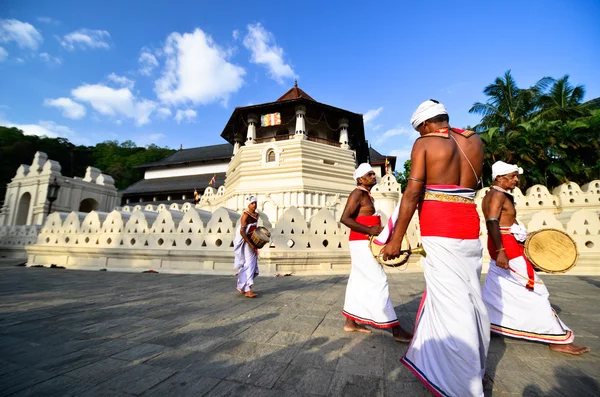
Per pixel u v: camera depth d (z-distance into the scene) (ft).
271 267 24.32
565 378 6.34
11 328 9.70
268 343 8.30
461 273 5.72
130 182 200.13
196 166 146.41
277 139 80.79
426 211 6.20
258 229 15.87
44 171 69.67
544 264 8.75
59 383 5.95
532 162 61.05
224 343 8.29
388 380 6.10
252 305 13.14
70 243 30.40
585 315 12.00
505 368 6.90
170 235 26.84
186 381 6.04
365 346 8.14
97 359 7.18
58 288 17.79
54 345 8.14
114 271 27.07
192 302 13.78
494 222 9.03
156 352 7.63
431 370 5.65
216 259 25.14
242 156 76.64
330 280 21.76
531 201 46.11
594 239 26.81
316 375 6.32
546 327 8.26
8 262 40.16
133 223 28.19
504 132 77.15
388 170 80.28
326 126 86.89
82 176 184.55
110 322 10.39
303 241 26.30
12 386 5.80
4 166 137.90
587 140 60.03
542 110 75.20
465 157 6.30
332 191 71.31
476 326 5.51
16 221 71.46
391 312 8.80
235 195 71.46
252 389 5.71
